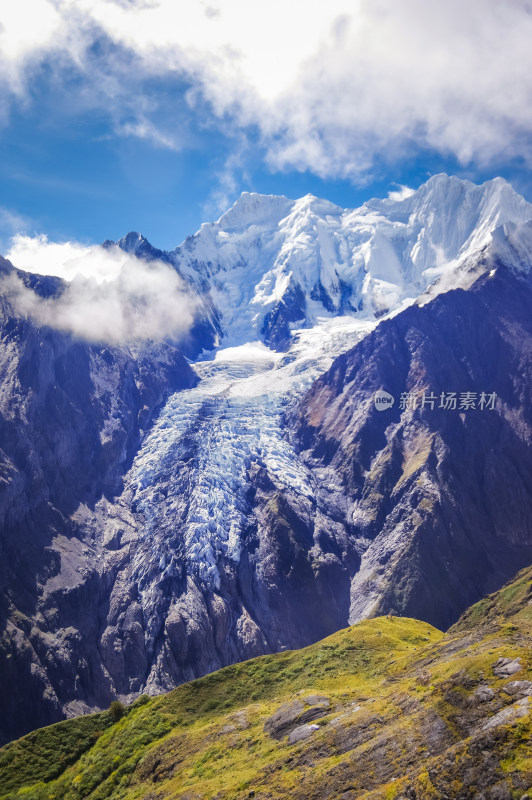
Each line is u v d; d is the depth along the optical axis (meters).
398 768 61.62
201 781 80.38
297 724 82.31
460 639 87.62
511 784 51.84
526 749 53.81
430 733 62.44
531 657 63.78
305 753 72.25
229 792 72.12
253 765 77.81
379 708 73.31
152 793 83.12
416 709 67.44
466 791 53.66
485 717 59.91
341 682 96.44
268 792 68.38
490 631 86.19
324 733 74.00
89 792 97.44
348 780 63.72
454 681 65.62
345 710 79.31
